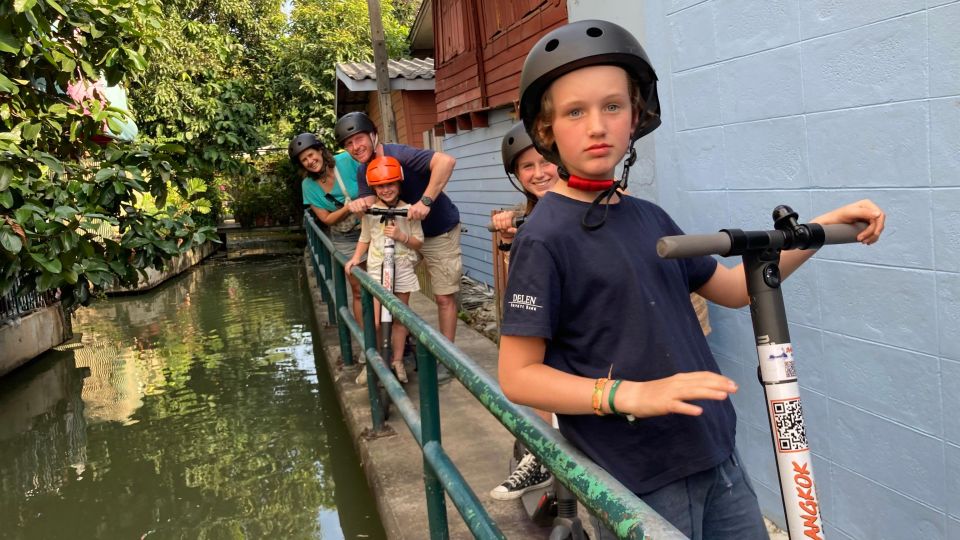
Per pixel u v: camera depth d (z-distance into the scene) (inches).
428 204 165.5
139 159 210.1
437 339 85.0
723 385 39.6
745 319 111.0
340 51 724.0
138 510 166.4
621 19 132.2
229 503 166.9
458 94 358.6
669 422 51.5
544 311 49.1
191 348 322.3
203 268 634.2
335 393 222.2
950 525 82.6
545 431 53.9
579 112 49.6
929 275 81.4
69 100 222.5
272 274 571.5
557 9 226.1
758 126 102.7
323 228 438.3
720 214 112.3
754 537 55.6
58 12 196.5
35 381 279.0
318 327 296.8
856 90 87.0
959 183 76.9
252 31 750.5
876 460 91.4
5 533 158.6
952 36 75.5
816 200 94.7
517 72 272.7
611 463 52.2
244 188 1066.7
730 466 55.7
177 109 568.1
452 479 84.0
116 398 252.5
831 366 96.7
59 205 188.4
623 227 51.8
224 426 217.5
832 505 99.3
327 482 174.9
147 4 219.8
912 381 85.0
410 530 119.1
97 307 450.9
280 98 768.3
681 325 51.9
